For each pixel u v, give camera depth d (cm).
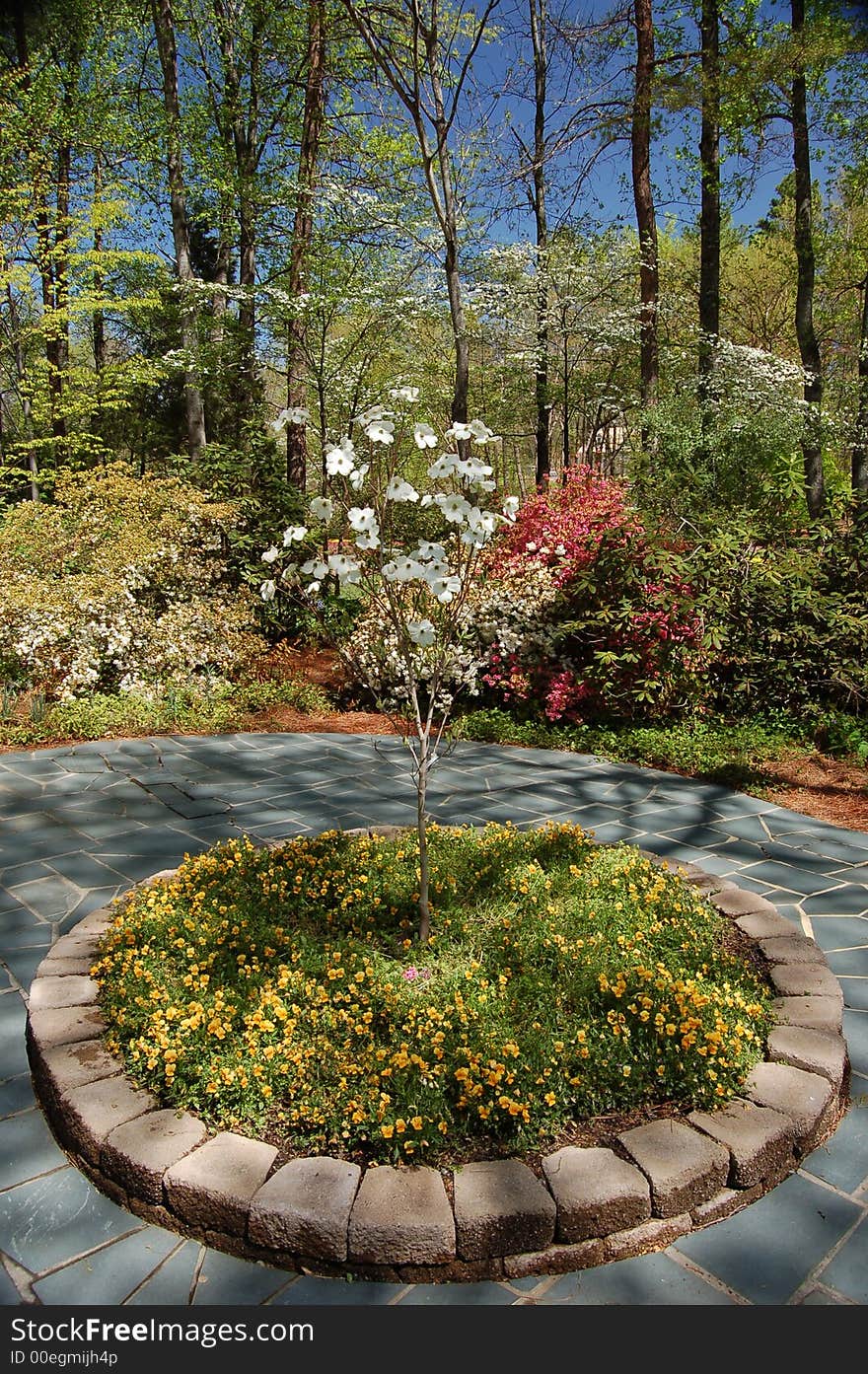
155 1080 220
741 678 618
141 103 1380
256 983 253
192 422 1163
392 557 273
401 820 440
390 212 1068
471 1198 182
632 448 1220
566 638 638
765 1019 250
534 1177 189
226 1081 211
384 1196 183
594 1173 188
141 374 1266
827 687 604
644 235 1180
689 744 566
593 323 1278
